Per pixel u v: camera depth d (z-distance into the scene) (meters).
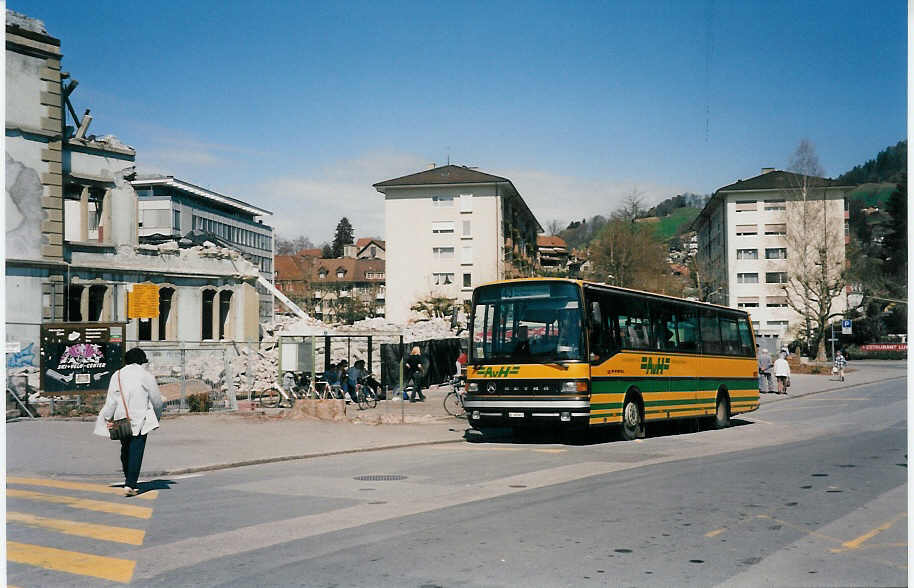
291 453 15.23
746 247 89.38
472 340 17.50
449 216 81.56
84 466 13.27
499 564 6.71
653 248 74.12
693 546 7.30
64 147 30.03
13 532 8.24
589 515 8.78
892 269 89.81
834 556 6.93
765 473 12.03
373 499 10.16
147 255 32.72
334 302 119.50
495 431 20.25
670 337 20.03
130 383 10.52
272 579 6.36
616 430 20.78
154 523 8.69
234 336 36.12
